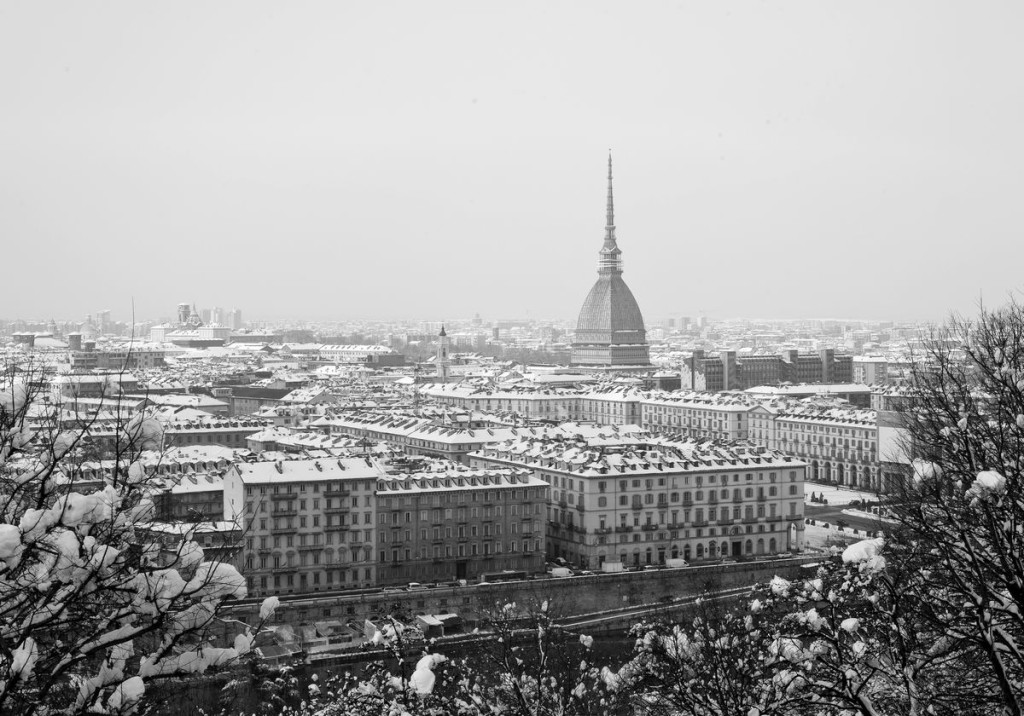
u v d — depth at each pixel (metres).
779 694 79.06
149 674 52.91
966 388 108.25
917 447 106.44
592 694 121.25
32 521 49.28
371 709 109.19
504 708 106.94
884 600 74.94
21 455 63.97
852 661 74.62
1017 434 84.94
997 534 72.06
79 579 49.91
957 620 74.31
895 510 95.19
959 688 78.19
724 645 88.44
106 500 51.84
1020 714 65.56
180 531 62.31
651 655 91.94
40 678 52.34
